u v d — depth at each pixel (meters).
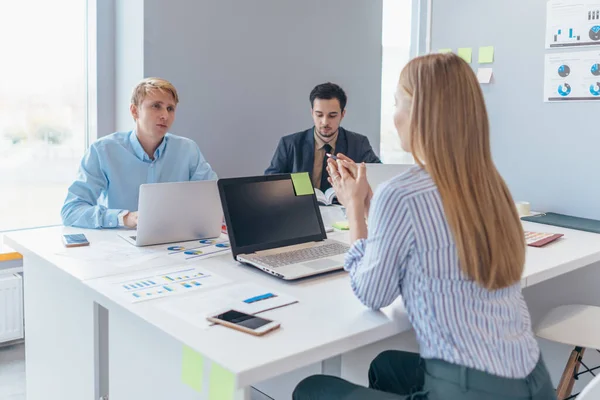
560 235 2.15
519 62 2.72
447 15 2.95
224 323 1.24
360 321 1.28
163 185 1.94
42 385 2.04
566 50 2.56
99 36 3.04
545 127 2.67
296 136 3.19
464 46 2.90
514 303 1.22
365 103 4.05
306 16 3.60
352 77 3.94
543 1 2.61
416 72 1.23
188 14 3.05
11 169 2.95
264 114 3.46
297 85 3.61
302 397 1.38
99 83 3.08
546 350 2.53
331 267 1.64
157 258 1.81
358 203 1.58
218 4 3.16
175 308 1.35
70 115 3.10
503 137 2.82
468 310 1.16
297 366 1.11
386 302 1.26
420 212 1.17
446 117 1.18
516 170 2.79
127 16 2.99
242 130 3.36
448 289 1.17
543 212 2.72
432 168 1.18
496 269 1.16
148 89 2.47
